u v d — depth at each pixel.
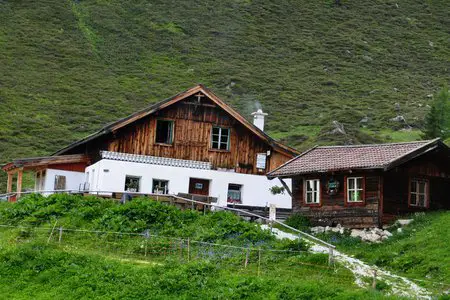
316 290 27.00
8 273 28.02
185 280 27.73
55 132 93.00
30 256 29.30
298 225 43.31
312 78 138.75
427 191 41.81
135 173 49.16
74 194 40.88
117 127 49.44
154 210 36.16
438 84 142.88
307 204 44.19
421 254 33.69
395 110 111.62
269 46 157.75
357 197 41.31
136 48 149.62
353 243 38.69
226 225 35.28
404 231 38.03
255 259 31.47
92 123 100.88
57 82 120.62
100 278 27.77
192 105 51.84
